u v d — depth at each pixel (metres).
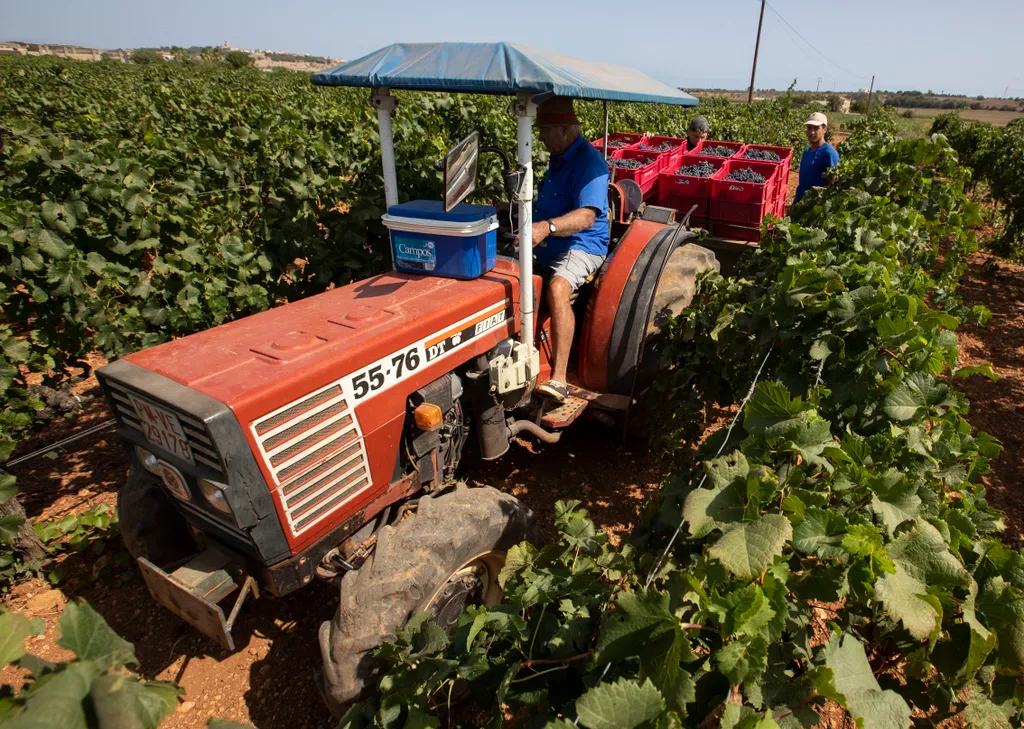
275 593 2.56
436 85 2.92
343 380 2.52
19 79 19.97
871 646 2.02
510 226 3.58
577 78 2.96
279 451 2.34
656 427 4.30
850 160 7.29
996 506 4.31
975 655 1.61
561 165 3.98
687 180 7.41
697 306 4.09
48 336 4.11
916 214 4.80
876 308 2.71
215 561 2.56
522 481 4.41
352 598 2.37
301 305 3.02
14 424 3.79
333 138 7.46
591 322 3.98
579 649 1.75
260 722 2.88
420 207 3.27
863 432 2.56
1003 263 9.66
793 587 1.77
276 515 2.39
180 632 3.34
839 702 1.42
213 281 4.38
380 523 2.98
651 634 1.52
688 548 2.06
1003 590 1.75
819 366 2.74
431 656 2.03
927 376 2.57
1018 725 1.74
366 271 5.04
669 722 1.29
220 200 5.16
